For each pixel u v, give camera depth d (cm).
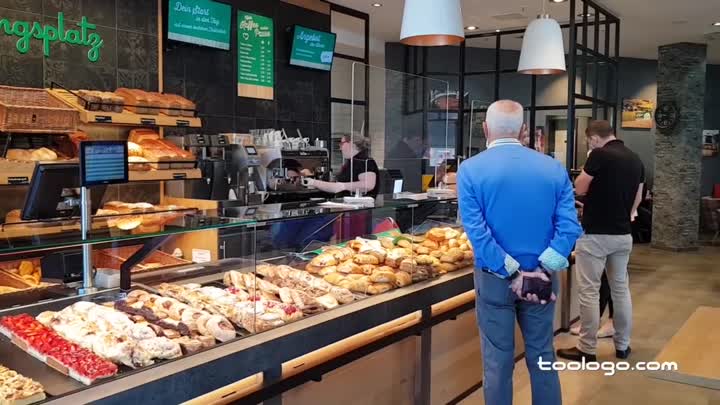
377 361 259
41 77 405
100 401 149
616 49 735
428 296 282
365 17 725
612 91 734
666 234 924
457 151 811
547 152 895
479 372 343
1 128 346
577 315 480
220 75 544
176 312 203
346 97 728
